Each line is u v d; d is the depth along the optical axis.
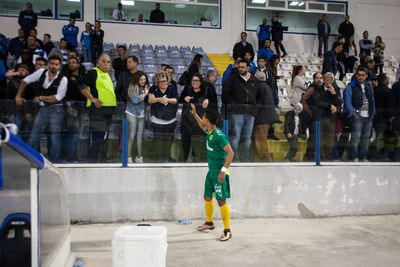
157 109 5.72
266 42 11.88
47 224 2.95
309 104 6.33
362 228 5.51
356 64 13.70
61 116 5.38
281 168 6.00
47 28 13.01
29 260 2.96
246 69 6.15
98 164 5.54
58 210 3.40
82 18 13.27
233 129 5.94
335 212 6.16
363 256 4.36
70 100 5.56
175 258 4.15
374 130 6.51
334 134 6.34
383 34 15.08
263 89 6.34
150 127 5.71
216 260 4.12
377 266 4.07
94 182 5.40
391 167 6.38
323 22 13.79
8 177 3.58
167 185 5.61
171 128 5.78
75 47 11.48
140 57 11.96
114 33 13.47
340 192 6.19
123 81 6.06
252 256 4.26
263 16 14.70
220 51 14.30
